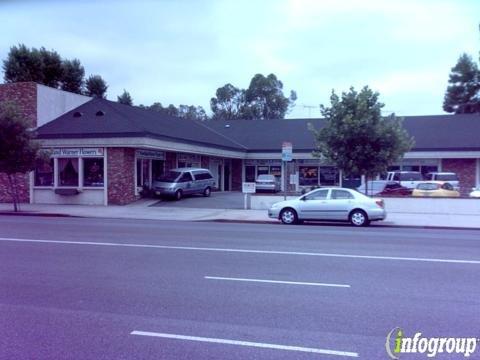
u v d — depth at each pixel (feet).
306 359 16.79
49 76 159.33
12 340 18.53
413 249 40.09
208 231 52.24
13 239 44.42
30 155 75.87
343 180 120.57
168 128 103.91
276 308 22.67
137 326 20.12
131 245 41.09
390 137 70.44
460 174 111.86
